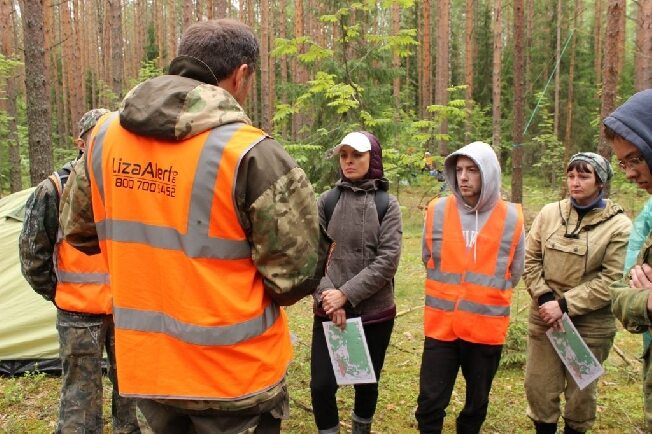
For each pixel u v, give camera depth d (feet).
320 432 10.50
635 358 16.42
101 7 102.99
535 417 10.94
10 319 14.69
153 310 5.59
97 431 10.02
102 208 5.97
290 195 5.51
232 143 5.33
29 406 12.98
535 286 10.66
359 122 25.63
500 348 10.27
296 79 62.69
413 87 88.12
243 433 5.68
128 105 5.50
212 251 5.41
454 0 107.76
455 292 10.21
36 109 22.45
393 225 10.37
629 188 38.29
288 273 5.61
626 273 6.95
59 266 9.88
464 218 10.38
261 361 5.69
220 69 5.79
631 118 5.56
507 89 85.15
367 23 26.73
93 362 9.95
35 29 22.03
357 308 10.45
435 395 10.21
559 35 80.38
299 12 61.98
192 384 5.48
